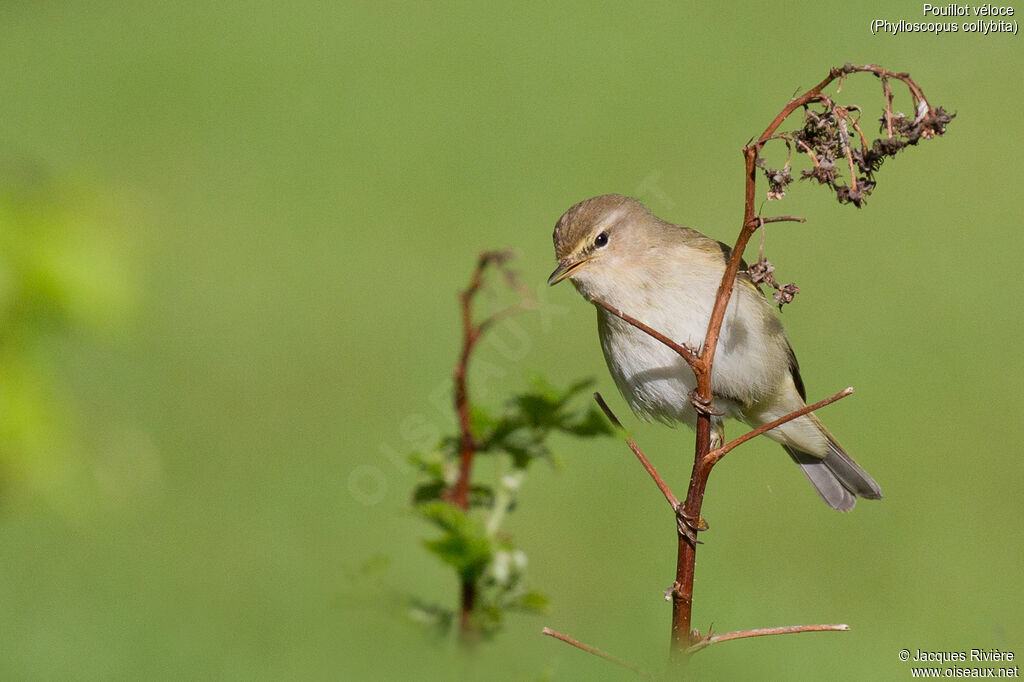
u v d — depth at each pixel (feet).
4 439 14.64
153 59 76.95
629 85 69.77
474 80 72.23
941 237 55.72
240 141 66.33
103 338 15.46
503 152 64.28
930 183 61.05
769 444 42.88
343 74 74.33
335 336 49.60
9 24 81.56
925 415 42.88
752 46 73.92
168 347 47.70
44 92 72.28
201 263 54.54
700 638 12.41
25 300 14.89
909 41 72.90
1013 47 71.15
